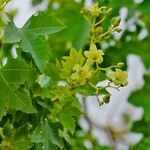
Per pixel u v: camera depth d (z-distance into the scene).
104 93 0.53
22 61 0.49
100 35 0.48
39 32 0.49
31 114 0.53
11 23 0.48
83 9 0.49
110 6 0.74
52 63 0.54
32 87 0.54
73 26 0.73
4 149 0.52
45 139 0.52
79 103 0.57
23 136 0.53
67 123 0.55
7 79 0.49
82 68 0.48
